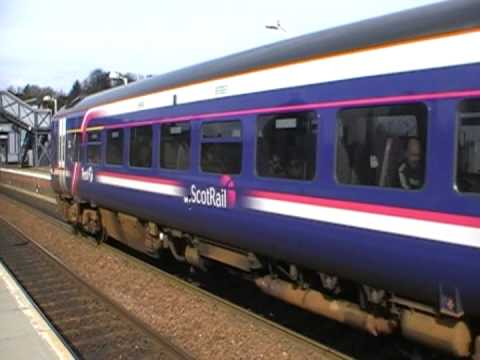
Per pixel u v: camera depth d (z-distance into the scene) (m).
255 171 6.83
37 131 58.91
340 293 6.43
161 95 9.14
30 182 30.42
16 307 7.16
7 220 18.73
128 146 10.39
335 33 5.92
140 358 6.33
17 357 5.47
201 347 6.71
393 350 6.53
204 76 7.93
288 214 6.28
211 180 7.66
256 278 7.70
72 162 13.80
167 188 8.84
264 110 6.67
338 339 6.98
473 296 4.50
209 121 7.74
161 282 9.62
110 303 8.32
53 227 16.50
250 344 6.71
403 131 4.97
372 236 5.25
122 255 12.02
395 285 5.21
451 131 4.55
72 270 10.78
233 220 7.23
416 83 4.83
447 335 4.91
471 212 4.40
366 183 5.33
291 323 7.61
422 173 4.78
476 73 4.38
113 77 21.06
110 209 12.30
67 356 5.48
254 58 7.01
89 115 12.63
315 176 5.90
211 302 8.34
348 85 5.52
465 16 4.54
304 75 6.09
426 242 4.74
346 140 5.55
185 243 9.55
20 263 11.62
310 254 6.12
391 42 5.10
